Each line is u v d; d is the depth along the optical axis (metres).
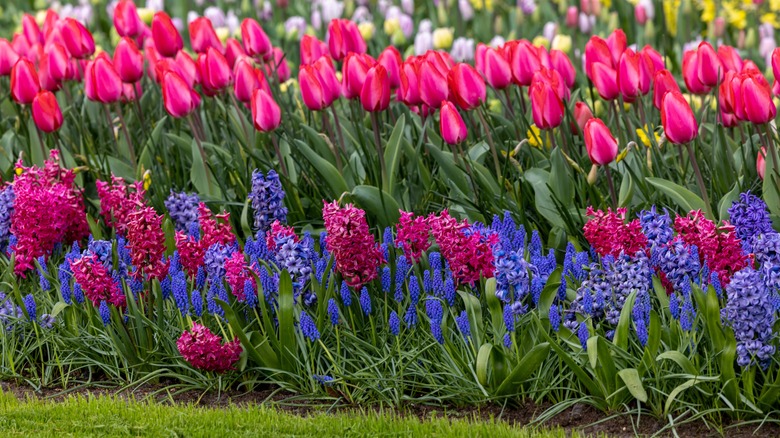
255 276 5.30
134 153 7.82
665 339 4.92
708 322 4.66
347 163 6.95
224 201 6.62
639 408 4.68
